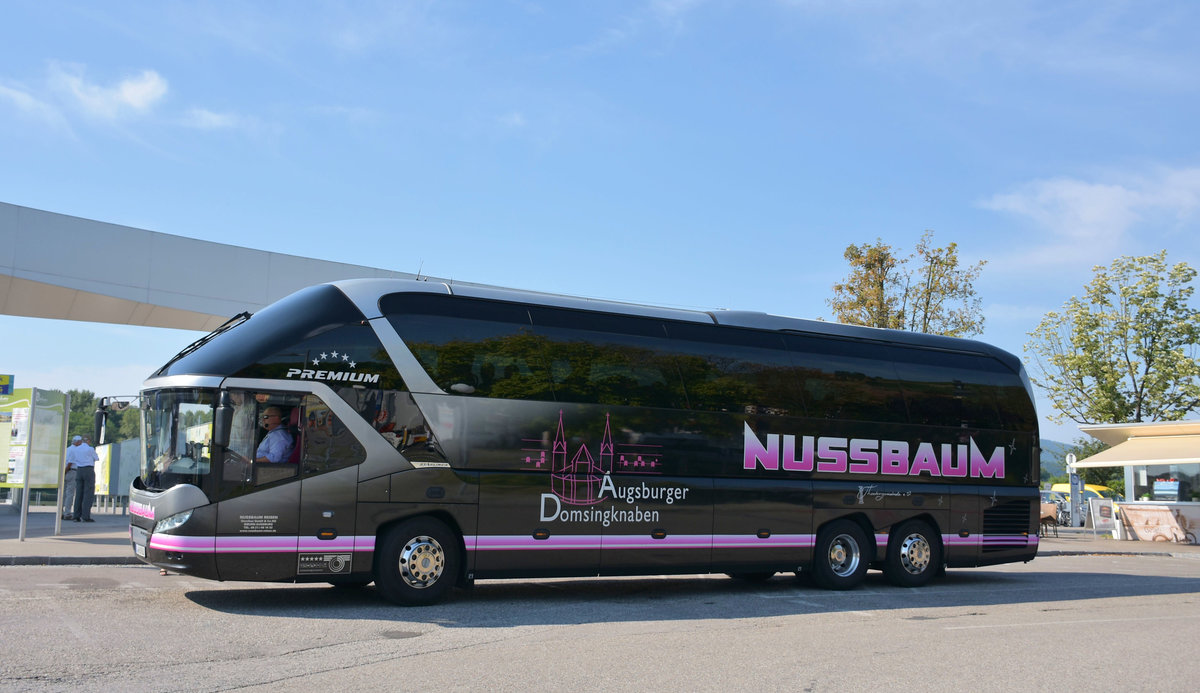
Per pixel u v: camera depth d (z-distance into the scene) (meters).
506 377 11.88
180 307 21.98
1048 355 45.84
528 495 11.73
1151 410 42.84
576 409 12.24
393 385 11.24
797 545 13.75
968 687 7.38
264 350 10.80
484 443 11.56
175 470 10.51
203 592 11.87
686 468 12.91
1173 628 10.79
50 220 20.31
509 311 12.19
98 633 8.73
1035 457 16.27
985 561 15.55
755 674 7.68
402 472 11.10
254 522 10.43
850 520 14.45
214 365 10.71
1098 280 44.56
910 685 7.39
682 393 13.10
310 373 10.89
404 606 11.11
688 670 7.77
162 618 9.72
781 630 10.10
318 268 24.00
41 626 8.99
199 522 10.28
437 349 11.55
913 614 11.68
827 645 9.15
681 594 13.52
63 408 18.12
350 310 11.27
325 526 10.70
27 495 16.83
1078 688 7.45
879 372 15.02
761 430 13.62
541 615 10.81
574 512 12.02
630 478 12.46
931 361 15.66
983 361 16.27
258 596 11.69
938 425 15.34
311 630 9.28
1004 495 15.80
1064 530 36.31
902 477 14.86
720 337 13.72
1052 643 9.54
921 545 14.98
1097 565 21.14
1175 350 42.19
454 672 7.46
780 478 13.71
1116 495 46.62
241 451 10.52
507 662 7.92
